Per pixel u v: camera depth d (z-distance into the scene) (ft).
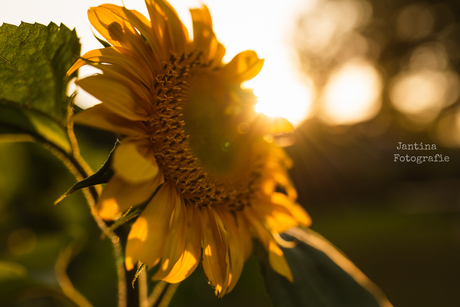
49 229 1.75
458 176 13.05
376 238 7.47
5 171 1.74
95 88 0.77
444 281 4.53
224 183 1.08
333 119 15.53
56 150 1.07
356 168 12.37
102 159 1.88
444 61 15.16
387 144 13.67
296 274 1.20
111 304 1.77
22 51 0.91
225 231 0.96
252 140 1.17
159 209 0.87
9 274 1.15
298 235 1.38
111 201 0.76
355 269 1.37
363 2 16.02
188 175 0.96
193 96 1.04
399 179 13.12
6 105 1.00
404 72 15.60
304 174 11.67
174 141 0.94
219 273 0.93
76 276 1.73
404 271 4.99
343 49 16.39
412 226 9.00
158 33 0.94
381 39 16.02
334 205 12.08
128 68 0.85
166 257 0.83
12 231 1.76
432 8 15.11
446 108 15.19
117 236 0.98
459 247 6.40
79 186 0.77
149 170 0.76
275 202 1.18
